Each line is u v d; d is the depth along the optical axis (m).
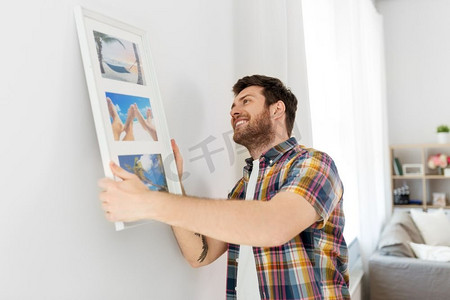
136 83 1.08
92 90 0.92
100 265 1.02
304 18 2.54
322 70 2.87
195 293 1.45
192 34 1.45
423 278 2.93
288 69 1.94
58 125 0.92
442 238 4.02
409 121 5.22
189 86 1.42
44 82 0.89
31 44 0.86
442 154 5.02
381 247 3.28
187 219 0.90
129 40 1.08
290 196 1.02
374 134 4.50
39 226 0.86
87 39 0.93
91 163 1.01
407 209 4.91
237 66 1.77
